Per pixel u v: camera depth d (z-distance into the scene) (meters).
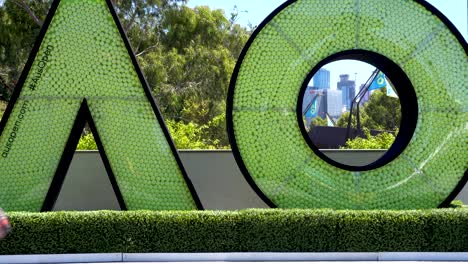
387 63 8.92
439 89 8.96
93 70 8.80
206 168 10.88
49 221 7.89
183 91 23.73
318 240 8.05
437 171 8.94
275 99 8.80
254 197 10.88
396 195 8.86
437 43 8.97
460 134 8.97
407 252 8.05
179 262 7.79
